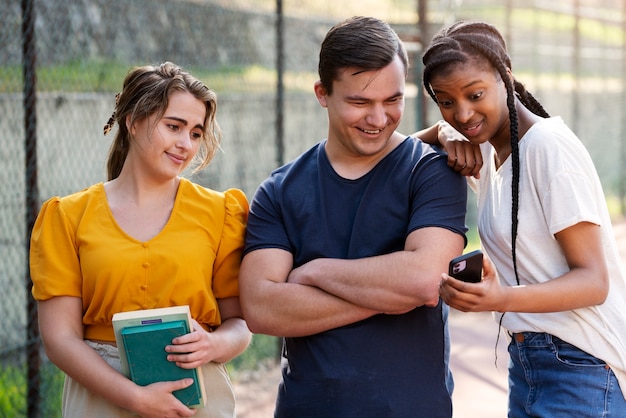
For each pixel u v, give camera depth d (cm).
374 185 300
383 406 288
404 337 294
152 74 299
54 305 296
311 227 302
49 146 611
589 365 298
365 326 294
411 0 808
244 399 575
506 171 303
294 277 298
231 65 847
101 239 296
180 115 296
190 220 304
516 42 1248
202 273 300
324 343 295
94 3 688
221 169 759
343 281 289
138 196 304
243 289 304
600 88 1658
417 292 282
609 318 298
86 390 297
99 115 643
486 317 766
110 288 291
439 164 300
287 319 295
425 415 290
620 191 1413
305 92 897
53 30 638
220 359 297
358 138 293
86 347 290
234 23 852
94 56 688
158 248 296
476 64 290
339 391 290
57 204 302
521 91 315
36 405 476
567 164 288
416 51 736
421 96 735
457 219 296
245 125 813
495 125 297
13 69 580
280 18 625
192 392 283
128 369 283
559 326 300
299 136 889
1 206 570
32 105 470
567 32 1548
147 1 742
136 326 277
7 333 564
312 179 307
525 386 315
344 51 285
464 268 264
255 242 307
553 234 290
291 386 301
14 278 577
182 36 780
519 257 302
